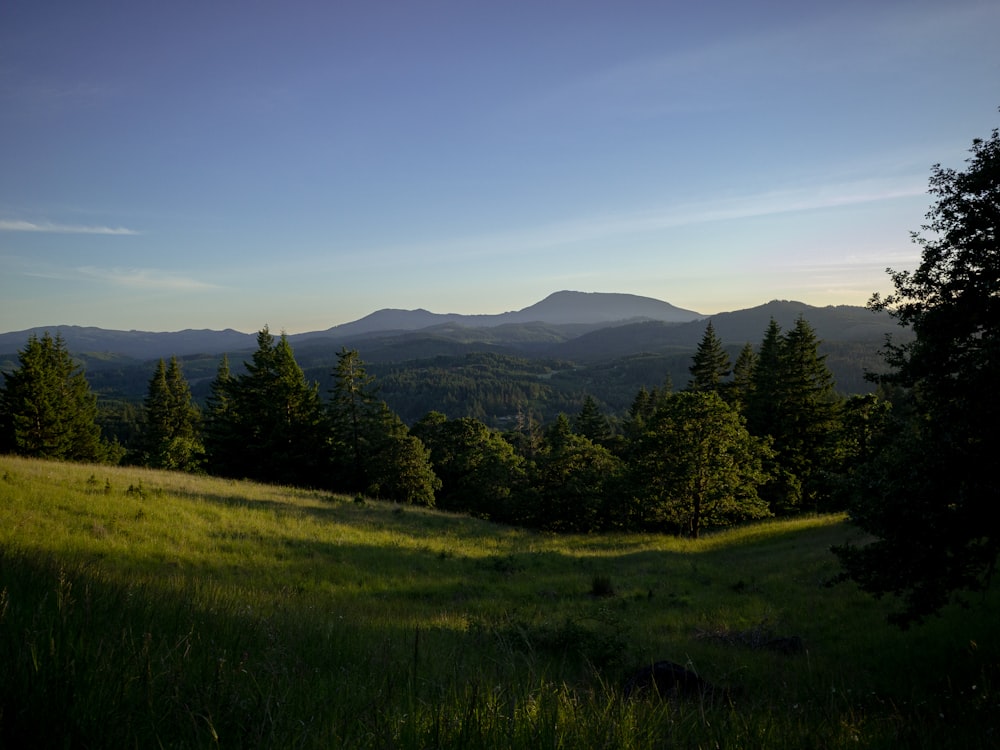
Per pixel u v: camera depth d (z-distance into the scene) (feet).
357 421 168.25
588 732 10.03
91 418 192.95
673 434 113.80
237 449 157.69
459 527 92.17
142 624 13.82
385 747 8.54
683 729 11.76
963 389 27.96
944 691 21.93
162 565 42.80
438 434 195.93
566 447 145.28
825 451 138.00
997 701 17.52
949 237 33.53
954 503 25.50
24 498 50.39
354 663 16.07
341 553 59.72
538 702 10.95
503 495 159.74
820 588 51.70
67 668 8.78
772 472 144.77
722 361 188.85
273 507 77.05
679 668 21.85
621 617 41.75
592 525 139.95
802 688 23.85
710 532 118.83
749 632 37.42
